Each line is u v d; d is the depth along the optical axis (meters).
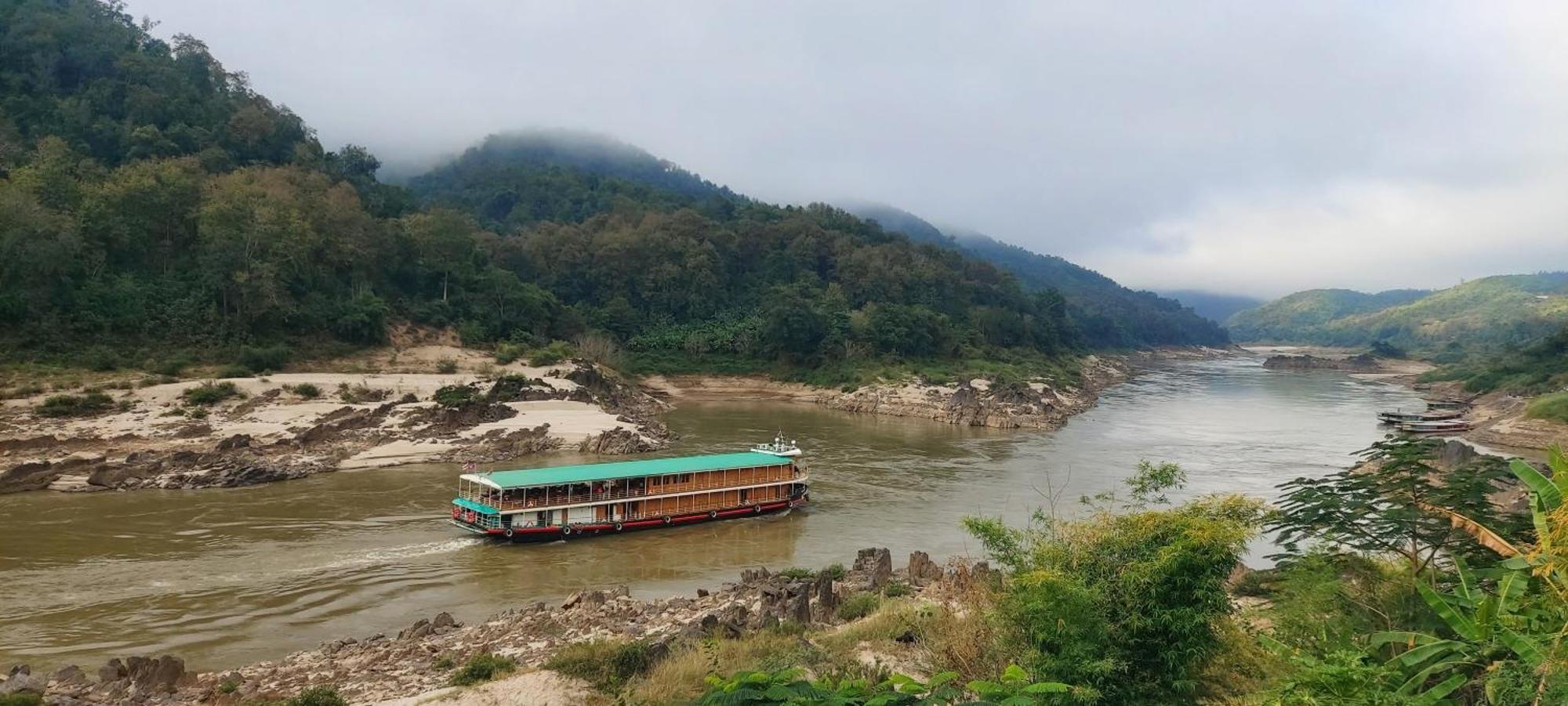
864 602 38.66
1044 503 69.00
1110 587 19.98
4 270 86.94
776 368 158.88
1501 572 18.09
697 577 50.19
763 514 65.06
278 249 105.19
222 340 98.25
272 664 32.84
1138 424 122.38
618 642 30.80
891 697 15.94
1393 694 15.40
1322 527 26.88
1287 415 134.88
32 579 44.56
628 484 60.69
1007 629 21.34
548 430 90.38
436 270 131.62
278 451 76.19
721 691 17.39
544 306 142.25
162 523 56.25
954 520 64.19
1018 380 148.38
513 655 32.66
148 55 147.00
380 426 85.44
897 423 121.00
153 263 104.38
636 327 168.25
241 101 148.62
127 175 106.12
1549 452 15.65
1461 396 161.62
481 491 57.94
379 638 36.94
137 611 40.66
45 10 138.50
